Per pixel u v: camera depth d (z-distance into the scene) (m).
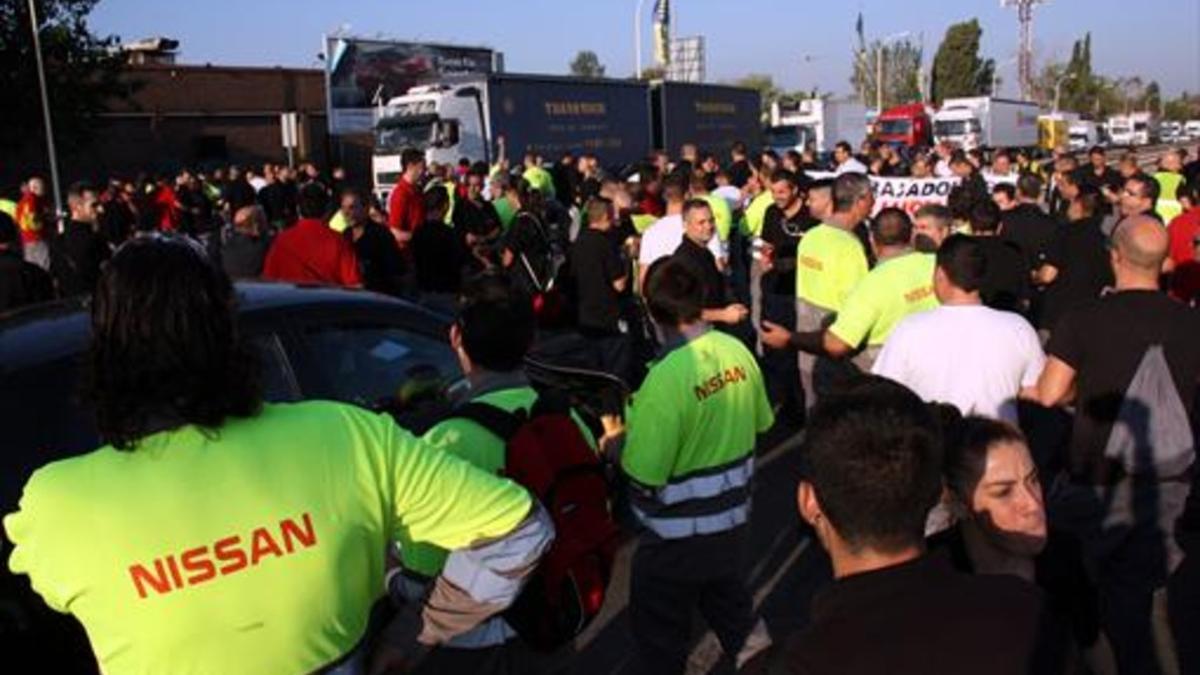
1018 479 2.27
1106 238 6.78
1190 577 4.39
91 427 2.96
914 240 5.74
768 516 5.76
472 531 1.82
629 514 3.99
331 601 1.66
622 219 9.88
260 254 7.57
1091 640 2.37
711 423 3.29
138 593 1.55
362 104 37.34
